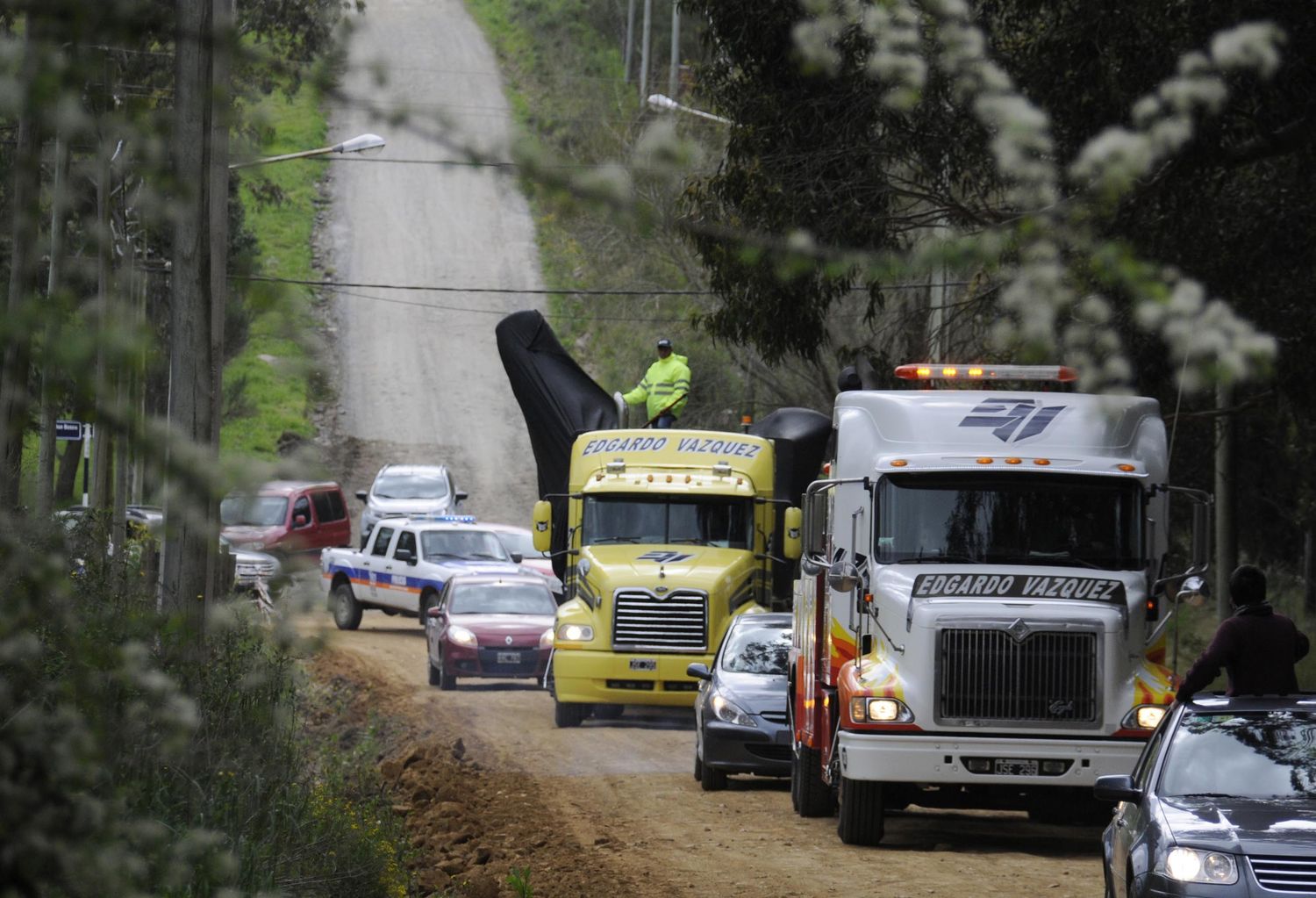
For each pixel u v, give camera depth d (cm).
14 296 1226
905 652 5153
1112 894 3722
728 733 6688
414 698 10112
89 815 1293
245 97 1593
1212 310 1688
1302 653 4253
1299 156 7956
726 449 9538
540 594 10988
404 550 13738
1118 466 5366
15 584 1452
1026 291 1702
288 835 3466
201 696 3002
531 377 10088
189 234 4362
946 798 5225
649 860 5022
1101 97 7594
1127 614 5125
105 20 1152
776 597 9625
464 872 4791
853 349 9819
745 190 8238
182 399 4391
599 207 1232
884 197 8394
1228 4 7275
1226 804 3419
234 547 2752
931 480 5419
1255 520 13812
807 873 4778
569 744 8431
